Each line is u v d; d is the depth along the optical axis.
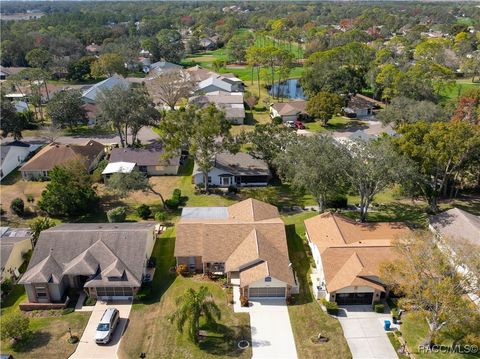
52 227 50.97
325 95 99.75
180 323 37.00
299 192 67.44
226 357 36.97
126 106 80.38
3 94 99.69
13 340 39.12
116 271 43.75
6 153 77.12
